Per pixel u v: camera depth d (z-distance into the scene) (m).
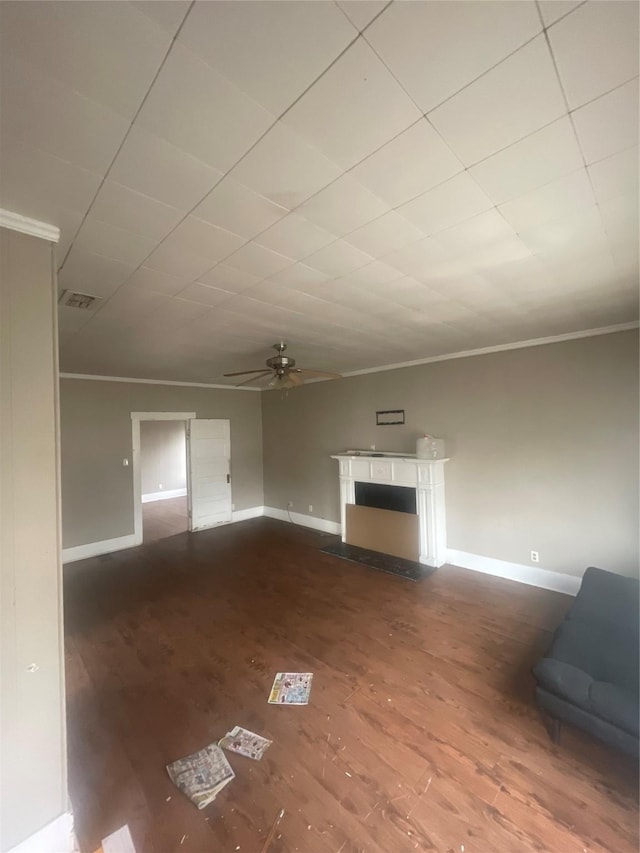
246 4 0.75
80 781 1.89
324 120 1.06
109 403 5.58
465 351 4.47
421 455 4.73
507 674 2.63
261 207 1.48
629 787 1.81
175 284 2.21
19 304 1.49
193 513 6.48
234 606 3.74
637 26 0.82
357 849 1.57
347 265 2.03
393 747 2.06
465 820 1.67
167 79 0.92
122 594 4.06
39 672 1.50
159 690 2.54
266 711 2.34
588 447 3.67
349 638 3.13
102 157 1.17
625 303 2.80
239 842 1.60
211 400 6.74
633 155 1.23
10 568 1.45
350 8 0.77
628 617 2.48
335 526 6.17
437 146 1.17
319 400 6.36
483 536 4.43
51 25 0.78
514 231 1.72
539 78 0.95
